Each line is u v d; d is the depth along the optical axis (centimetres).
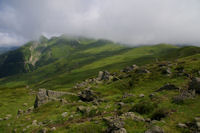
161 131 1466
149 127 1667
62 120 2945
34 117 3797
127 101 3434
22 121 3644
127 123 1875
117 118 2123
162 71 6975
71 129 2159
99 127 2012
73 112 3338
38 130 2594
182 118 1764
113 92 5853
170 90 3441
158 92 3544
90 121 2442
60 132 2159
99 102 4034
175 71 6494
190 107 2055
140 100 3253
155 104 2411
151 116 2056
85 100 5488
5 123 3916
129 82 6688
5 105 6975
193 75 5153
